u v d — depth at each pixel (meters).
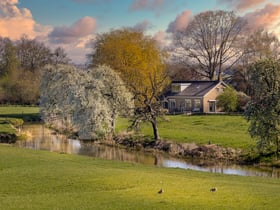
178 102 94.31
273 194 19.44
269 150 38.66
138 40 74.62
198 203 17.61
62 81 60.84
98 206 17.28
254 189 20.86
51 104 64.19
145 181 22.95
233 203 17.56
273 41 98.94
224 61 101.19
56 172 25.80
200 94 91.31
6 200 18.78
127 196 19.23
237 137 48.88
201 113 82.56
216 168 36.00
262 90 37.41
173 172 28.09
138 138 50.28
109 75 53.16
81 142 51.78
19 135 55.62
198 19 100.75
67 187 21.86
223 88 93.31
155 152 44.59
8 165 29.23
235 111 83.44
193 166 37.00
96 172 25.75
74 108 50.34
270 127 36.62
